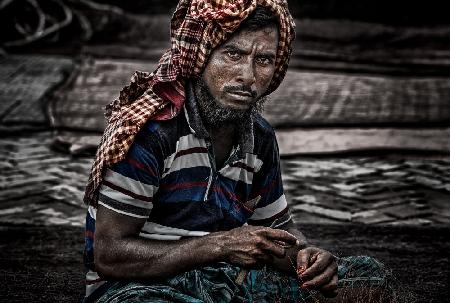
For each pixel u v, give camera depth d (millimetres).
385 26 13172
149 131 2635
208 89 2633
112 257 2641
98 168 2627
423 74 10242
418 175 6281
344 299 2916
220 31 2553
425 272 4254
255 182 2979
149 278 2650
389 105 8500
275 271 2861
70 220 5043
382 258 4449
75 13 12734
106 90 8969
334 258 2736
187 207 2738
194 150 2691
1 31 12305
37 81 9758
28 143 7074
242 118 2697
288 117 7801
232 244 2598
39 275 4105
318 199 5602
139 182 2623
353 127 7504
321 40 12555
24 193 5582
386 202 5559
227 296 2721
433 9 13664
